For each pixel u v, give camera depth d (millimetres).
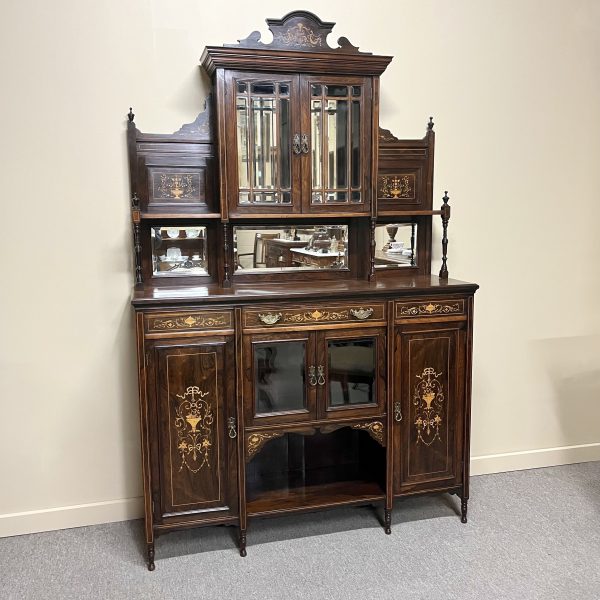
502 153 2902
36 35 2334
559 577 2189
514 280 3004
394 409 2449
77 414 2559
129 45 2428
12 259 2418
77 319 2512
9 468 2512
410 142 2688
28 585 2170
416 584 2158
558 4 2877
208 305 2217
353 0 2641
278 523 2598
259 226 2580
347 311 2350
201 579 2203
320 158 2441
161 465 2264
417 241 2789
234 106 2309
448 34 2764
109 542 2463
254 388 2305
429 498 2805
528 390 3100
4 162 2359
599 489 2891
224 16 2508
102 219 2484
